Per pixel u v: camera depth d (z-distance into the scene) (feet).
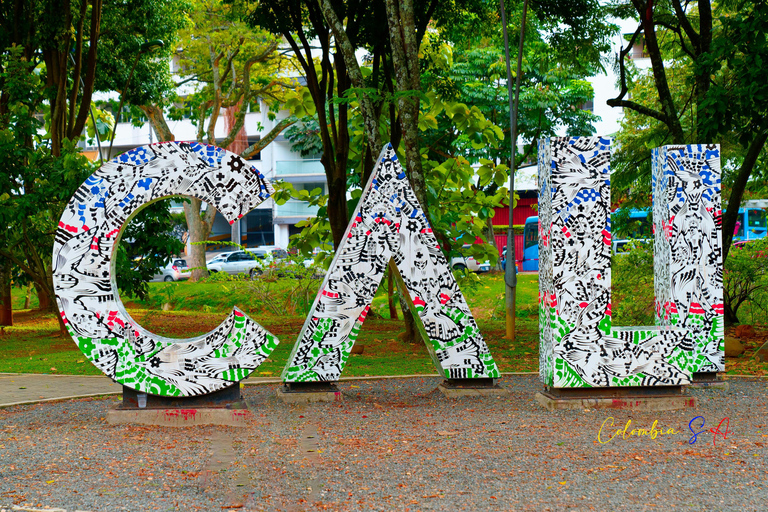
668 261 28.81
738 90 36.22
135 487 16.06
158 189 23.52
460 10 49.52
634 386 25.11
